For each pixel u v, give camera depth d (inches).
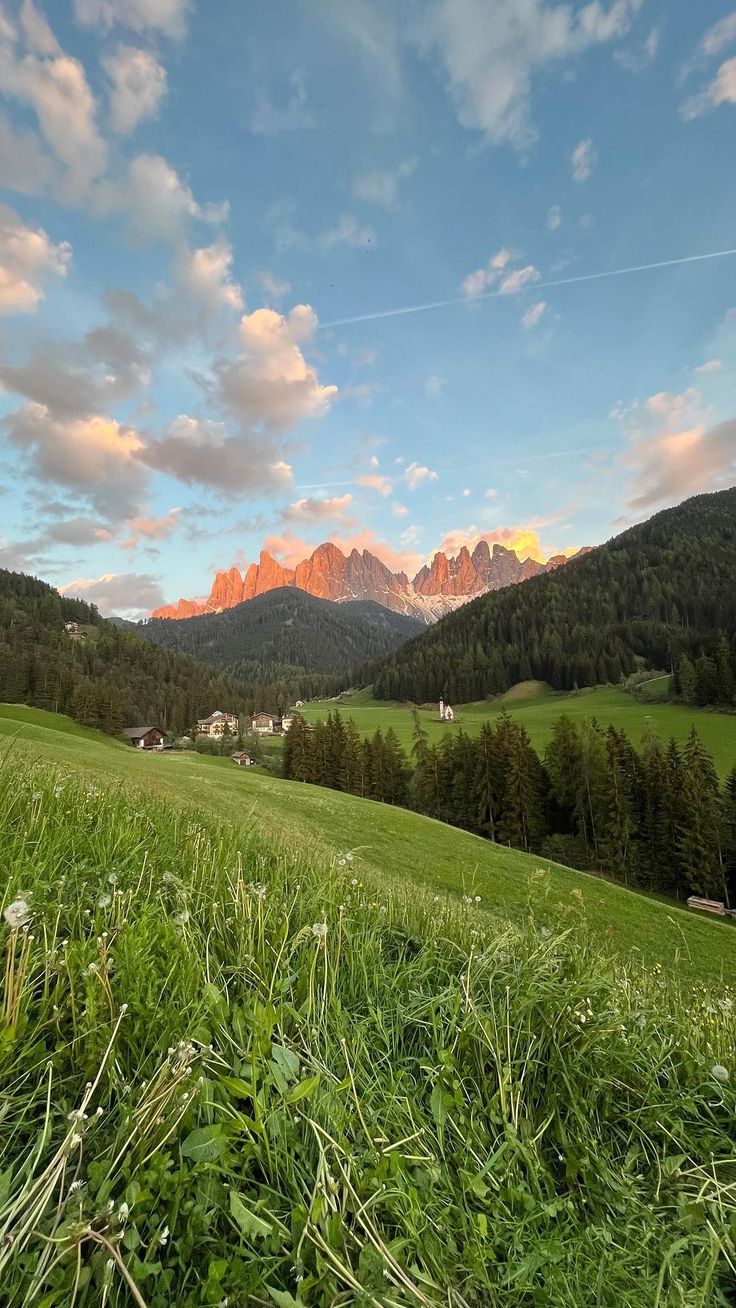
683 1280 58.8
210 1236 55.1
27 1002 71.7
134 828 165.9
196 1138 60.6
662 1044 104.7
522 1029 96.0
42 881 107.8
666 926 739.4
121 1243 51.5
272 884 142.8
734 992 166.9
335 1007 89.6
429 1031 95.5
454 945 122.7
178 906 116.2
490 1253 58.6
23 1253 47.1
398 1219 60.8
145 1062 70.6
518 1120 78.4
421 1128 73.3
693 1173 74.8
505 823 1985.7
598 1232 62.6
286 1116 68.0
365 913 137.3
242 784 1221.7
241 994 91.3
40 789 175.8
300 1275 52.2
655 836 1680.6
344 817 1069.1
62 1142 59.8
